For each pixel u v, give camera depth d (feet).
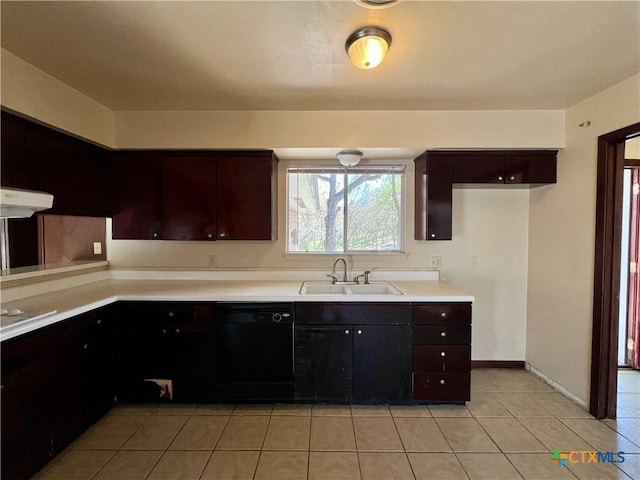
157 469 6.12
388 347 8.09
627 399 8.64
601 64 6.49
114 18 5.10
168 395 8.13
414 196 10.38
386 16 5.02
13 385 5.32
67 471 6.04
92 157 8.64
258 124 9.02
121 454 6.50
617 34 5.48
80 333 6.84
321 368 8.12
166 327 8.07
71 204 7.93
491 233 10.41
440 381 8.09
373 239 10.65
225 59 6.33
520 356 10.52
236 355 8.12
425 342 8.07
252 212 9.25
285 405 8.33
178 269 10.18
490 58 6.26
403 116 8.97
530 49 5.95
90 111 8.20
